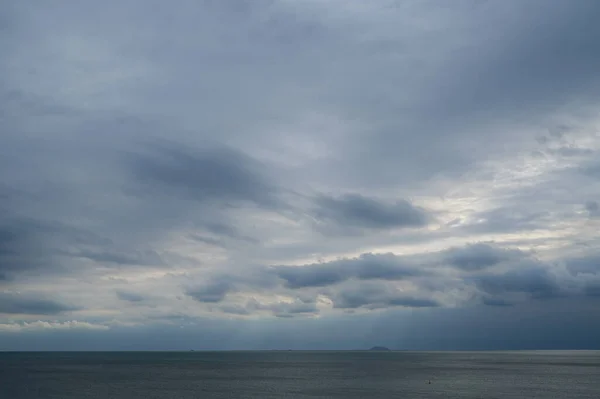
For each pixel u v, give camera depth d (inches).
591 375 5605.3
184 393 3673.7
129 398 3363.7
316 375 5644.7
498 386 4232.3
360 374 5821.9
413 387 4143.7
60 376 5442.9
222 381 4768.7
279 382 4658.0
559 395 3575.3
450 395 3553.2
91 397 3425.2
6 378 5142.7
